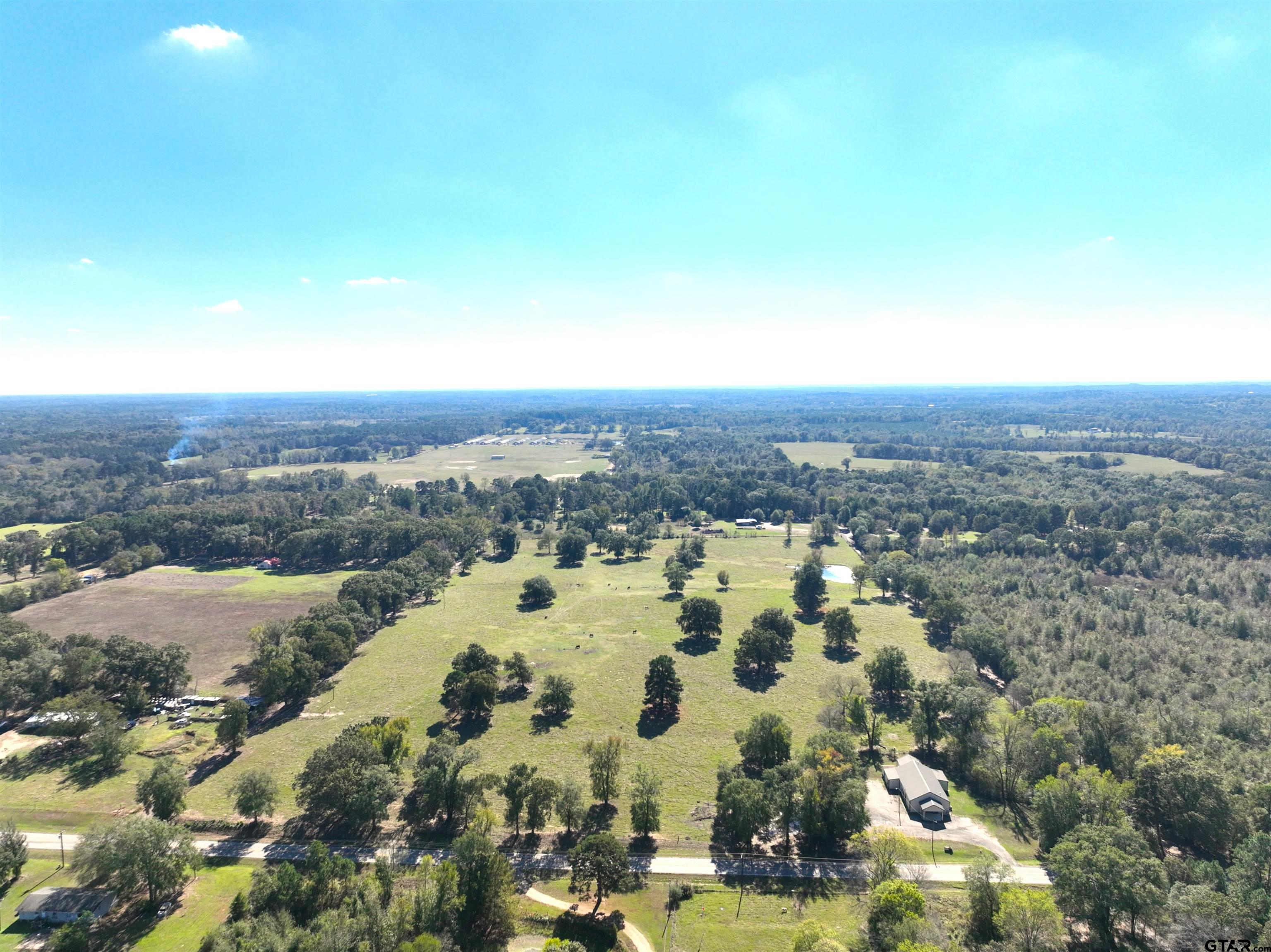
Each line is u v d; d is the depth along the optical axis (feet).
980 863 250.16
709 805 326.03
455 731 395.96
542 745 381.40
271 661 423.64
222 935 221.87
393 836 298.97
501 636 554.87
